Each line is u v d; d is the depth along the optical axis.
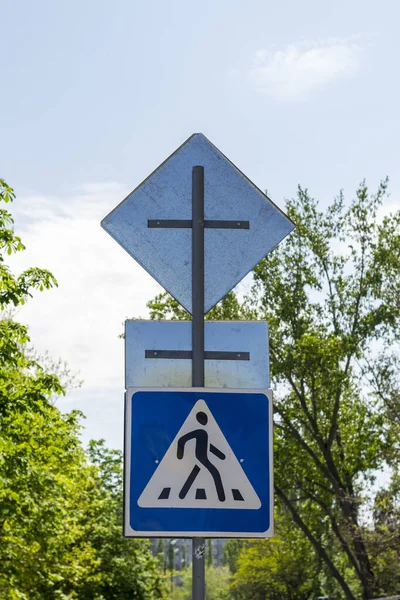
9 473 19.23
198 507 4.34
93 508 41.28
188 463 4.37
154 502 4.32
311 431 36.09
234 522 4.34
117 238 4.78
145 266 4.77
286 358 35.91
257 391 4.46
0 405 17.81
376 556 32.16
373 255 37.72
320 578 55.09
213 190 4.84
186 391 4.43
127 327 4.58
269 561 67.62
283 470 36.66
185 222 4.82
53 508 22.45
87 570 35.25
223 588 98.12
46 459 23.44
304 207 38.38
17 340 18.05
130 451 4.37
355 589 50.97
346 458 36.06
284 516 39.94
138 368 4.54
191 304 4.70
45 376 18.53
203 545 4.34
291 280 37.81
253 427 4.43
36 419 21.48
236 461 4.39
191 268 4.78
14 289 17.17
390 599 18.06
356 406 36.88
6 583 23.30
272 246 4.82
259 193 4.85
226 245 4.80
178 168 4.86
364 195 38.03
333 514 35.47
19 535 22.91
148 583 48.59
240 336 4.61
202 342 4.57
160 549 72.38
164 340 4.59
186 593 94.75
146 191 4.82
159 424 4.40
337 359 35.25
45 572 26.27
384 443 34.25
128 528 4.30
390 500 31.38
